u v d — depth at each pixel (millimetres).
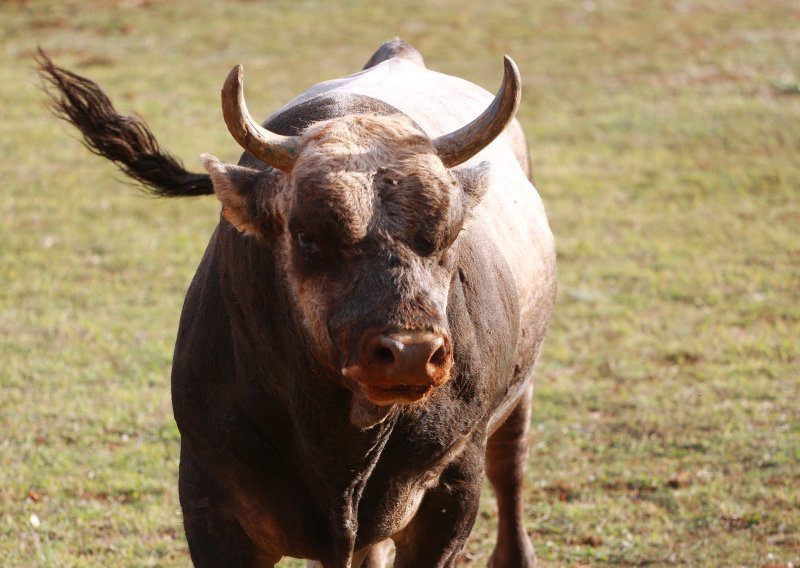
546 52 78938
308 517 15281
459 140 13852
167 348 34094
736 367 33062
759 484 25734
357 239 12258
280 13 88562
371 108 15609
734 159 57219
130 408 29766
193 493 15727
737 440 28125
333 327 12266
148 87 69375
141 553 22688
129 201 50500
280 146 13219
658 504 25234
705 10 90062
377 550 19719
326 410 13953
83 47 78500
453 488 16156
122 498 25125
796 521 24031
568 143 60906
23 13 85625
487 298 16359
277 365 14445
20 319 36312
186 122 62312
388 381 11812
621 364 33406
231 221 13953
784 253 44281
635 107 66375
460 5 91875
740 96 67750
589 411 30484
